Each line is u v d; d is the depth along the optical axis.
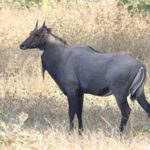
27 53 52.62
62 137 32.91
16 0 69.19
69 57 38.38
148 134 34.34
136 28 57.91
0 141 32.03
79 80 38.00
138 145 31.53
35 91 46.22
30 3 68.81
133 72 36.75
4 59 51.28
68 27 58.94
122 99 36.78
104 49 54.50
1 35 57.38
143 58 53.53
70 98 38.19
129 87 36.84
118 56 37.09
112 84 36.81
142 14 57.84
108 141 31.84
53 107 42.59
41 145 31.67
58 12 64.94
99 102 44.25
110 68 36.94
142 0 54.12
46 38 39.00
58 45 38.91
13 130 32.88
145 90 47.12
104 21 59.66
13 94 44.75
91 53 37.91
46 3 68.25
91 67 37.47
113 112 41.38
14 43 55.09
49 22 61.81
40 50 39.34
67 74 38.22
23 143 32.03
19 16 64.12
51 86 47.38
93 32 57.56
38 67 50.22
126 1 55.12
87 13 62.66
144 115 40.44
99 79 37.28
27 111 41.34
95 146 30.88
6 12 64.81
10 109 41.81
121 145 31.53
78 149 30.77
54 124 38.56
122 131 36.34
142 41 54.78
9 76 49.56
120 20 59.28
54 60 38.81
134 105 42.88
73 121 38.03
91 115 40.72
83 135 33.81
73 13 63.28
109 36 56.12
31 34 39.28
